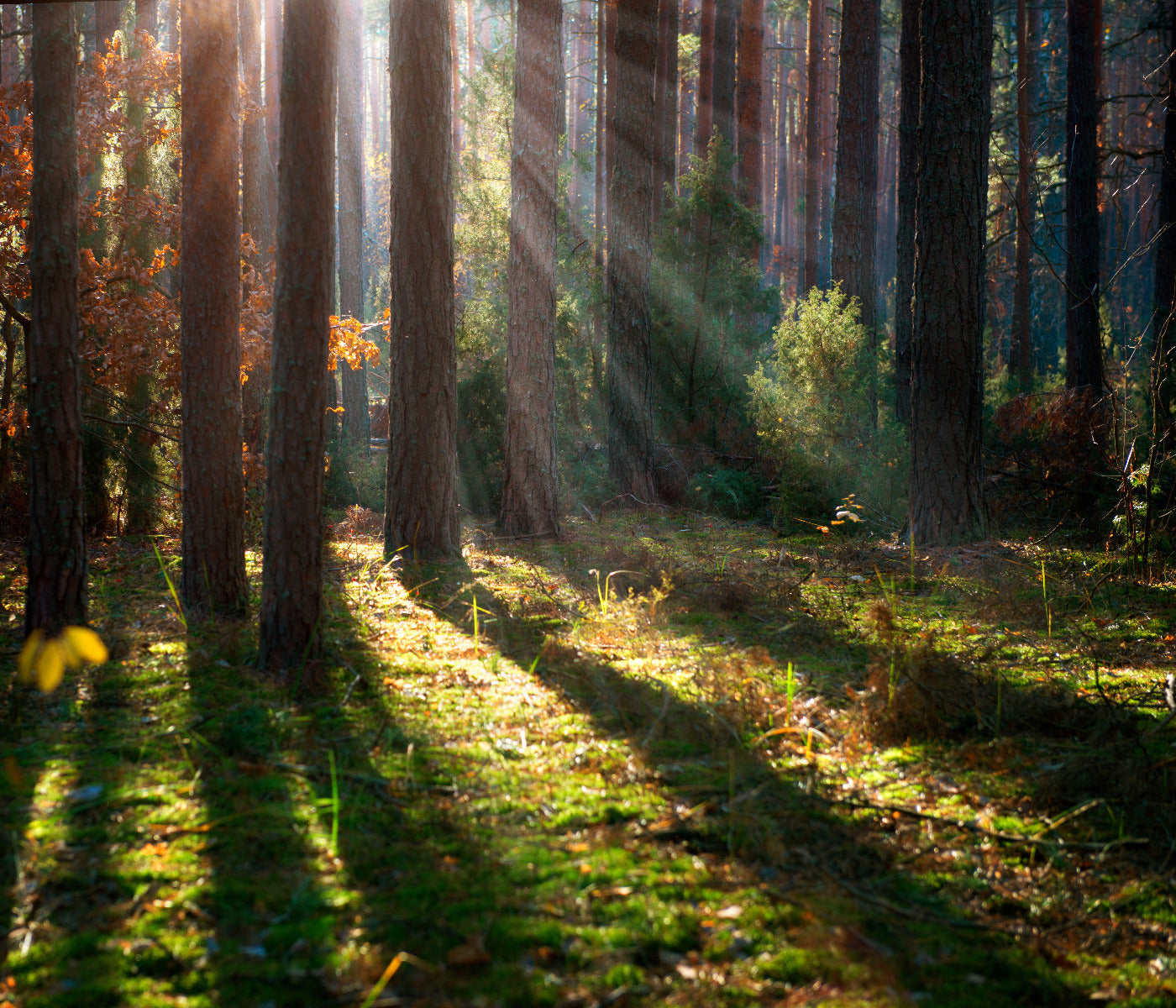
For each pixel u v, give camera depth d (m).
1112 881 3.43
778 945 2.89
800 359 12.52
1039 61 28.78
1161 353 8.92
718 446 14.35
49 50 5.71
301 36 5.35
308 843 3.46
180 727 4.62
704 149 19.62
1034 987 2.76
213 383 7.04
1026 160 19.34
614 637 6.54
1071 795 4.04
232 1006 2.54
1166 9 17.64
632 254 13.41
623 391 13.52
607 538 10.88
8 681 5.36
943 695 4.94
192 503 7.07
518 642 6.37
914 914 3.16
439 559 9.18
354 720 4.80
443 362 9.20
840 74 16.62
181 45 7.20
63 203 5.84
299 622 5.57
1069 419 11.75
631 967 2.72
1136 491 9.34
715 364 14.77
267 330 10.48
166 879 3.19
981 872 3.46
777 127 39.88
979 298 9.84
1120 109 36.59
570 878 3.23
